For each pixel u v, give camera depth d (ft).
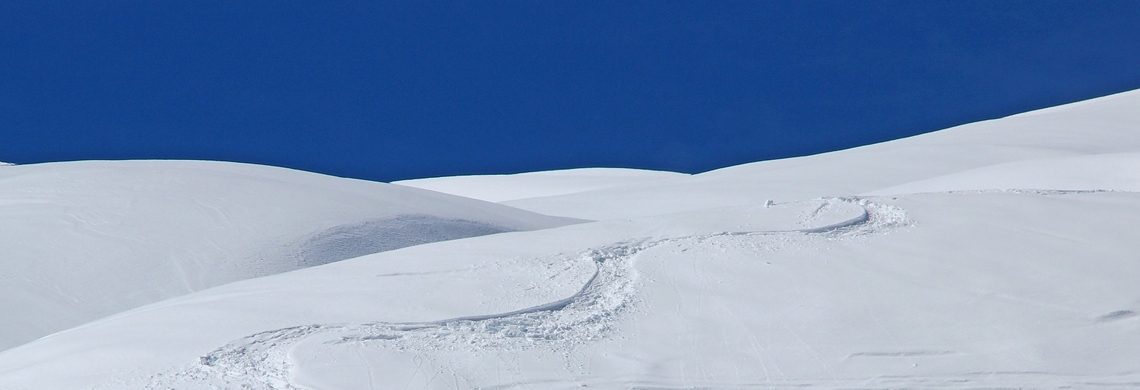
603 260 35.99
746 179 121.08
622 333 27.86
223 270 52.85
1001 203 41.14
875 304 29.09
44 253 53.16
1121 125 125.70
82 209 60.59
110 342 29.01
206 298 34.88
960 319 27.50
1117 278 29.99
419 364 25.20
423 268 36.73
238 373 25.13
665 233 39.83
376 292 33.01
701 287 31.81
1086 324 26.58
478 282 33.86
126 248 54.60
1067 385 23.13
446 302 31.37
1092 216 37.83
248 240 57.16
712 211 44.09
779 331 27.45
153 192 65.26
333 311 30.78
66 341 30.27
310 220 61.41
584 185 161.38
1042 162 69.36
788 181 115.55
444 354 26.00
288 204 64.59
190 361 26.37
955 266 32.22
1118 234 34.94
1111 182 59.72
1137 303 27.81
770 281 31.96
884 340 26.37
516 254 38.11
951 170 110.22
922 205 41.91
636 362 25.46
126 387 24.79
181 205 62.54
